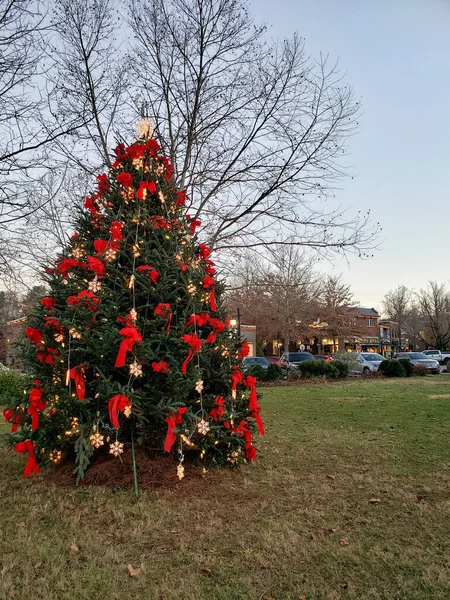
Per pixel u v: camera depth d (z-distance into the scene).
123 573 2.74
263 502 3.92
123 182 4.90
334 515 3.63
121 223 4.66
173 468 4.66
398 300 65.69
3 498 4.11
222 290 5.36
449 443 6.12
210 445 4.66
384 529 3.35
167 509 3.74
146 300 4.62
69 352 4.09
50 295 4.85
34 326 4.67
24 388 4.80
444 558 2.88
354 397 12.03
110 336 4.05
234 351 4.96
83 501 3.97
